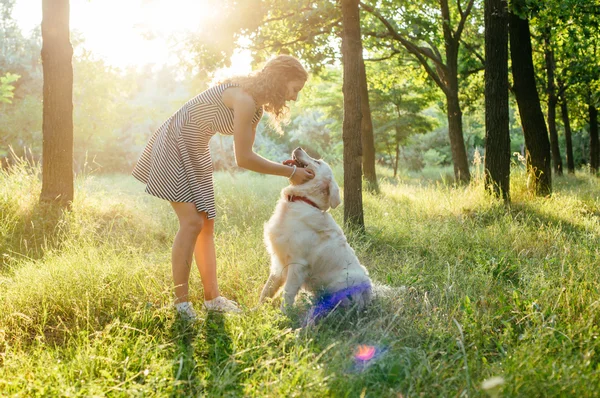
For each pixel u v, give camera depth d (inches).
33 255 198.1
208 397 91.4
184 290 133.7
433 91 839.7
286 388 90.4
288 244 140.9
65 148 240.5
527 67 403.9
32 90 859.4
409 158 1498.5
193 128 131.0
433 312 135.3
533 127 399.9
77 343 114.5
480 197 322.0
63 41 237.3
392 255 210.8
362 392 88.0
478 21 667.4
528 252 207.8
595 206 343.0
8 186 248.4
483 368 102.3
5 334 119.5
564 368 92.0
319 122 1430.9
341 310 138.9
